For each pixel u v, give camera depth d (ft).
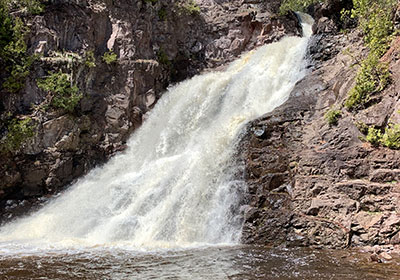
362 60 35.94
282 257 22.36
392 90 32.12
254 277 18.37
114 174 43.52
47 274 19.51
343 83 37.52
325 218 26.50
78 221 32.94
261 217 27.53
